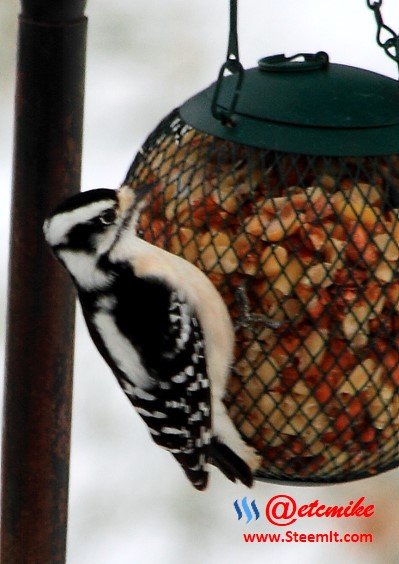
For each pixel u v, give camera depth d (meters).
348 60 16.28
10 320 9.69
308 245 9.10
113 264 9.24
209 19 16.41
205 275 9.31
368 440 9.52
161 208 9.74
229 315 9.34
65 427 9.89
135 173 10.27
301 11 17.20
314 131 8.95
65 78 9.23
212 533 13.72
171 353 9.29
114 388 14.56
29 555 9.95
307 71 9.44
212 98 9.42
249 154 9.23
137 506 13.93
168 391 9.47
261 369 9.41
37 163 9.32
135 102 15.89
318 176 9.15
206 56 16.12
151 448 14.20
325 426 9.42
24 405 9.75
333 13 17.02
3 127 16.11
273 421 9.50
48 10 9.12
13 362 9.72
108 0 16.14
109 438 14.31
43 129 9.27
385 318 9.27
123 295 9.27
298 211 9.11
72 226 9.08
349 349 9.24
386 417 9.45
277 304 9.23
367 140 8.90
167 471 14.05
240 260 9.23
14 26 16.05
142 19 16.23
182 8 16.25
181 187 9.55
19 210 9.44
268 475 9.92
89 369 14.61
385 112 9.09
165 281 9.22
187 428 9.56
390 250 9.17
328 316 9.18
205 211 9.38
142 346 9.32
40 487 9.88
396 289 9.24
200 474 9.69
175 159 9.72
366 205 9.15
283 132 8.96
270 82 9.33
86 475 14.04
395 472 13.17
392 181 9.22
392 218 9.20
